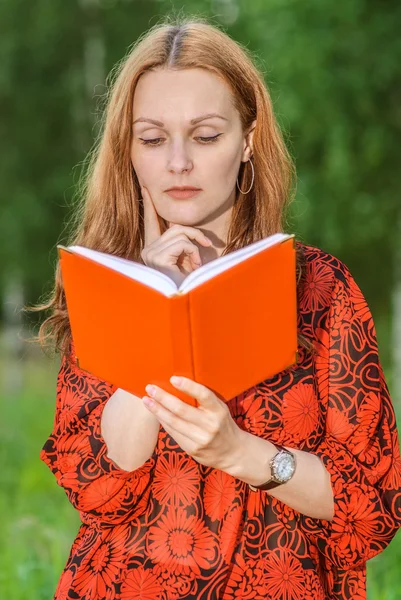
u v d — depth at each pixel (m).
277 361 2.67
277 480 2.78
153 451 2.91
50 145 19.41
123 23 19.25
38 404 16.67
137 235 3.30
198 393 2.52
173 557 2.88
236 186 3.24
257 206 3.24
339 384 3.03
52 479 9.33
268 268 2.54
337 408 3.02
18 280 20.88
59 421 3.02
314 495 2.84
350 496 2.88
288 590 2.88
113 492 2.86
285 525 2.93
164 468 2.92
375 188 15.43
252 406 2.94
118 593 2.88
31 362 26.58
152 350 2.51
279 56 14.27
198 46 2.97
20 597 5.90
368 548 2.96
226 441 2.66
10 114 19.27
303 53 14.18
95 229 3.31
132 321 2.52
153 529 2.91
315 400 2.99
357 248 18.38
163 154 2.99
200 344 2.46
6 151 19.39
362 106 14.59
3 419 14.47
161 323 2.43
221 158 2.99
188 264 3.05
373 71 14.52
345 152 14.47
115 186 3.26
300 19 14.36
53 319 3.28
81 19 19.08
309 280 3.12
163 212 3.03
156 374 2.55
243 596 2.87
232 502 2.88
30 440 12.34
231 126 3.00
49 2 18.64
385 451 3.07
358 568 3.06
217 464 2.72
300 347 3.00
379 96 15.02
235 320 2.52
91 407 2.97
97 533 3.00
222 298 2.46
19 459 11.07
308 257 3.20
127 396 2.86
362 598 3.06
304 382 2.98
